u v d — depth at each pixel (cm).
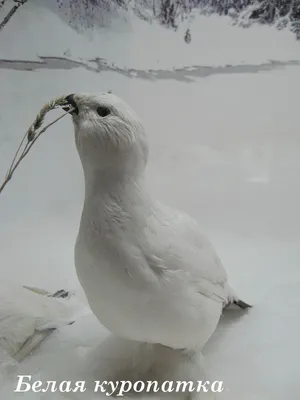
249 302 125
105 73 183
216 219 176
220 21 186
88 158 79
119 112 77
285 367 98
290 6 182
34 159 179
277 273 143
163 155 185
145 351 97
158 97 187
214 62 187
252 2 183
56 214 177
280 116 187
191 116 188
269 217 174
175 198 181
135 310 81
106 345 102
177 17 185
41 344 105
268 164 185
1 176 176
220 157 187
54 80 179
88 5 178
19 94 177
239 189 182
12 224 172
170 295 80
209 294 87
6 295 107
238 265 150
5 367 95
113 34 183
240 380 94
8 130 177
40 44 177
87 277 82
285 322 115
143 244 79
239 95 188
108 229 79
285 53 186
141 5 182
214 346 106
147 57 186
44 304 111
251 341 108
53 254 159
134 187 80
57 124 180
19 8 174
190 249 85
